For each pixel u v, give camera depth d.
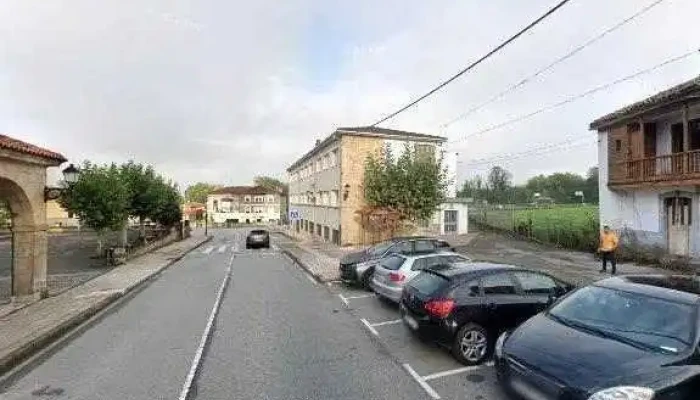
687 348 5.02
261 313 11.54
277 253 29.33
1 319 10.73
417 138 31.89
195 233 57.12
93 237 43.47
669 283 6.38
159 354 8.30
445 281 8.03
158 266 21.55
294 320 10.76
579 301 6.54
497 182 75.62
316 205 39.78
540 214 40.81
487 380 6.91
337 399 6.21
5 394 6.59
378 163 28.00
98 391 6.62
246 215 91.62
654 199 18.95
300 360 7.84
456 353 7.54
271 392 6.46
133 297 14.20
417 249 15.81
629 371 4.84
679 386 4.66
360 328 9.99
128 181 28.31
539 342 5.76
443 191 27.42
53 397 6.45
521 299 8.11
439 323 7.63
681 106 16.80
